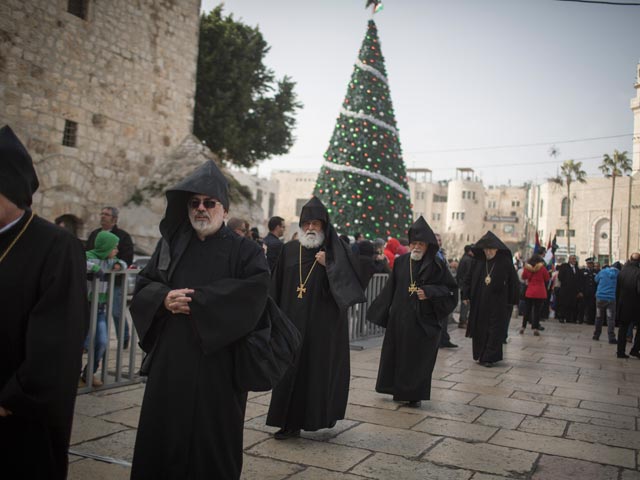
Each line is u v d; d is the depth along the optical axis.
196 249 2.99
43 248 2.34
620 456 4.30
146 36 17.34
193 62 19.14
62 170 14.95
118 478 3.43
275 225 8.12
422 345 5.65
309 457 4.02
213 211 2.93
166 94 18.14
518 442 4.57
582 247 58.06
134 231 16.52
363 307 10.05
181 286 2.90
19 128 13.86
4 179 2.31
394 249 11.53
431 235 5.85
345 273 4.60
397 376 5.65
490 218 92.25
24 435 2.33
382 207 15.37
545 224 61.19
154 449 2.72
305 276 4.66
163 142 18.14
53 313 2.28
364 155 15.34
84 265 2.46
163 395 2.75
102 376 5.63
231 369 2.84
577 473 3.90
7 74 13.51
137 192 17.14
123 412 4.83
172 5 18.20
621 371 8.38
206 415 2.73
